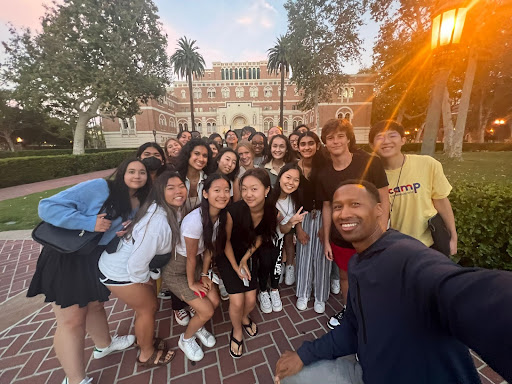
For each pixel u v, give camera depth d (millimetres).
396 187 2051
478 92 21156
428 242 1987
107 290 1715
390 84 17766
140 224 1613
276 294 2674
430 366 806
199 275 2084
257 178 1897
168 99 41406
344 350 1292
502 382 1742
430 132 5609
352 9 12578
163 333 2303
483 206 2535
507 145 20438
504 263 2533
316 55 16578
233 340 2045
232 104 42938
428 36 10445
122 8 16984
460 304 603
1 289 3102
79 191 1526
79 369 1664
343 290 2340
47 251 1546
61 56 15914
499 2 8578
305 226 2555
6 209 6996
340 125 1971
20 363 1987
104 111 21141
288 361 1360
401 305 826
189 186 2545
